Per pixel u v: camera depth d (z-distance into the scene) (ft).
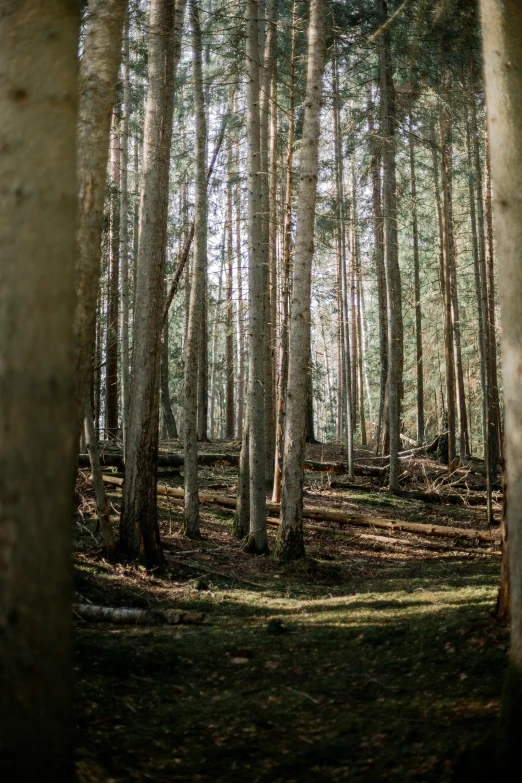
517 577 10.24
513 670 10.19
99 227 16.97
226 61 50.26
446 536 43.39
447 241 69.10
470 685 13.66
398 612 21.97
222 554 35.81
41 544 6.91
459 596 24.22
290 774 11.27
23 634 6.73
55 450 7.13
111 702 14.66
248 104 37.86
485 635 16.28
